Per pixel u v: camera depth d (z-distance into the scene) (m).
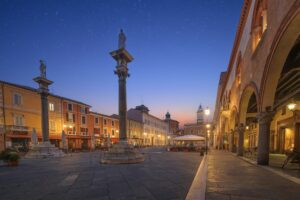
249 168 8.69
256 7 10.31
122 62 13.52
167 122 85.31
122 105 13.17
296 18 5.82
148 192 5.14
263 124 9.20
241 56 14.34
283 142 16.50
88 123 37.78
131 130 51.66
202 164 10.78
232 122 21.42
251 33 11.23
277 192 4.77
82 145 35.75
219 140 34.22
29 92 26.20
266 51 8.40
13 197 4.96
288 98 11.14
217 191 4.89
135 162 11.81
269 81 8.45
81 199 4.68
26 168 10.43
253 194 4.61
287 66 8.63
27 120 25.55
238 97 15.55
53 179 7.16
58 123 30.66
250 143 24.44
